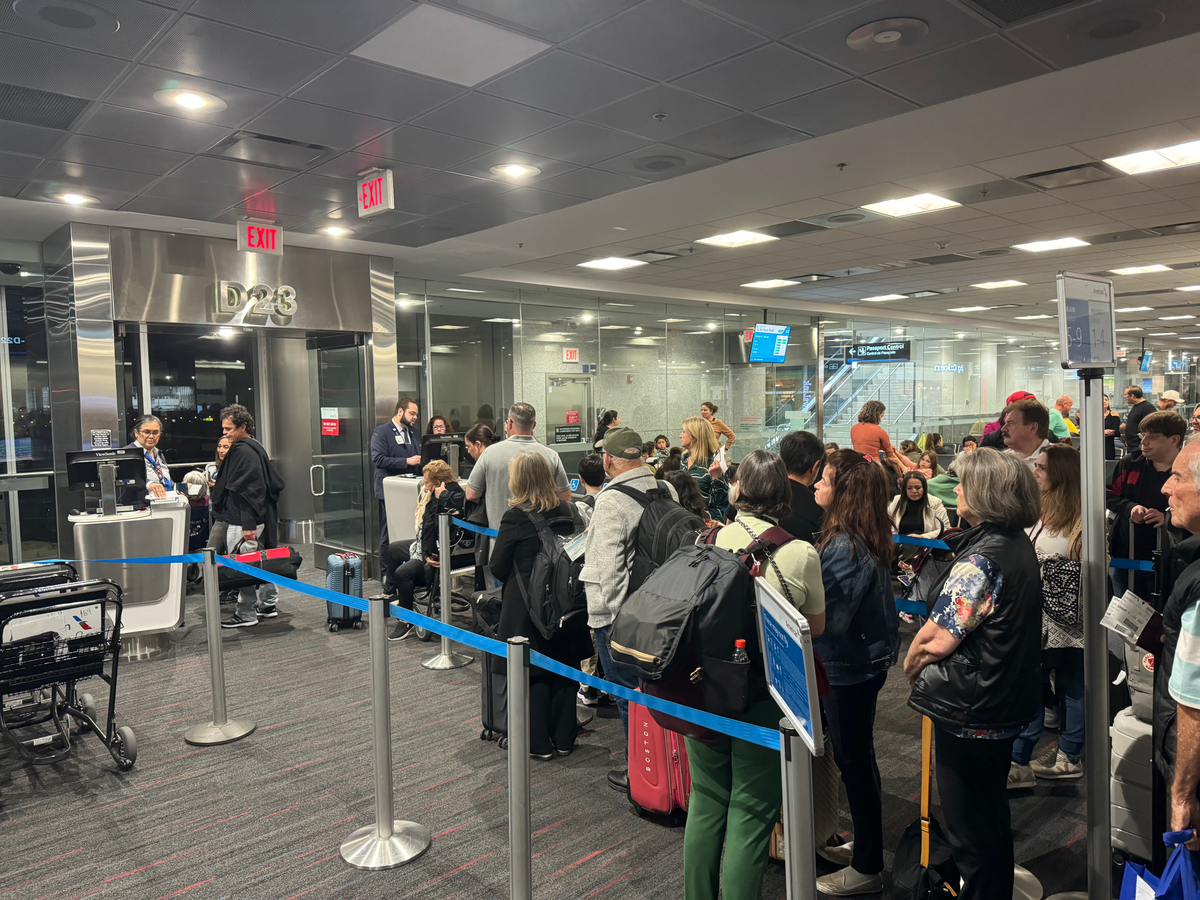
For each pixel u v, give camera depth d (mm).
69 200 6262
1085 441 2412
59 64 3883
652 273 11430
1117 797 2904
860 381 18250
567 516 4016
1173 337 26578
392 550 6621
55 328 7406
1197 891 1788
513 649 2408
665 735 3299
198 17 3438
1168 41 3947
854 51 3955
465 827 3355
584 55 3939
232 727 4363
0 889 2969
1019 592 2227
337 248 8445
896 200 7293
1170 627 1923
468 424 11477
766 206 7352
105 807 3586
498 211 7082
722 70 4148
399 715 4617
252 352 10086
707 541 2631
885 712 4543
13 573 4070
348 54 3846
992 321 20984
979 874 2285
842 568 2674
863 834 2762
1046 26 3727
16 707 4199
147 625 5797
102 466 5762
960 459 2385
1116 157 6020
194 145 5086
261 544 6641
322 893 2906
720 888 2725
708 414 10438
